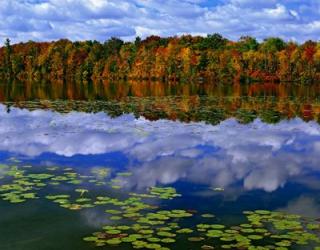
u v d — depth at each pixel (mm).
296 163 13141
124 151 14227
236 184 10867
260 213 8562
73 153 13750
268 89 53906
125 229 7652
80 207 8805
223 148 15078
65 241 7383
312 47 74250
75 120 21344
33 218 8312
